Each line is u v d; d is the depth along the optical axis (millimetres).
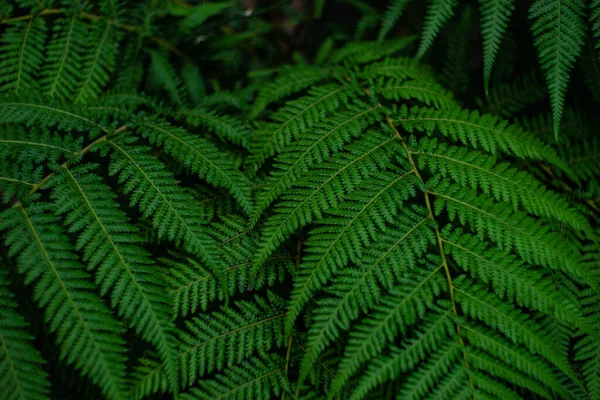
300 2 1979
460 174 1104
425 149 1128
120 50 1328
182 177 1221
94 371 971
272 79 1415
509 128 1152
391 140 1135
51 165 1059
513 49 1308
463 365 1016
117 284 1007
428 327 1026
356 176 1096
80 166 1065
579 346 1112
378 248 1053
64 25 1245
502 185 1095
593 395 1093
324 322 1014
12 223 1004
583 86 1304
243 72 1486
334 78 1277
